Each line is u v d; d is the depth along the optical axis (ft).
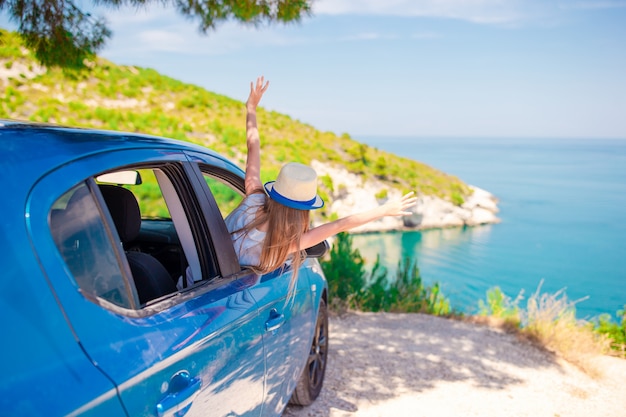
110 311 5.59
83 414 4.75
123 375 5.31
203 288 7.56
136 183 10.55
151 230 11.49
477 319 30.37
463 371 19.53
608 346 28.02
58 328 4.91
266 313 8.91
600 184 616.39
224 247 8.32
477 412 15.89
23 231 4.99
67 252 5.34
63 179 5.63
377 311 31.14
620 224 305.94
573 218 323.16
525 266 184.65
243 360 7.96
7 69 180.86
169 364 6.01
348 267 31.37
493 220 264.93
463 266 176.24
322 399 15.21
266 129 217.36
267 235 8.75
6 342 4.46
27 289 4.80
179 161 7.95
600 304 137.90
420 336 23.79
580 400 18.16
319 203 8.94
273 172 90.84
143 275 7.92
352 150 223.51
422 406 15.79
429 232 225.97
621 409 17.78
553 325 27.14
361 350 20.59
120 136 7.15
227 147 171.32
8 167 5.27
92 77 208.64
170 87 229.66
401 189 219.61
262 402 9.09
